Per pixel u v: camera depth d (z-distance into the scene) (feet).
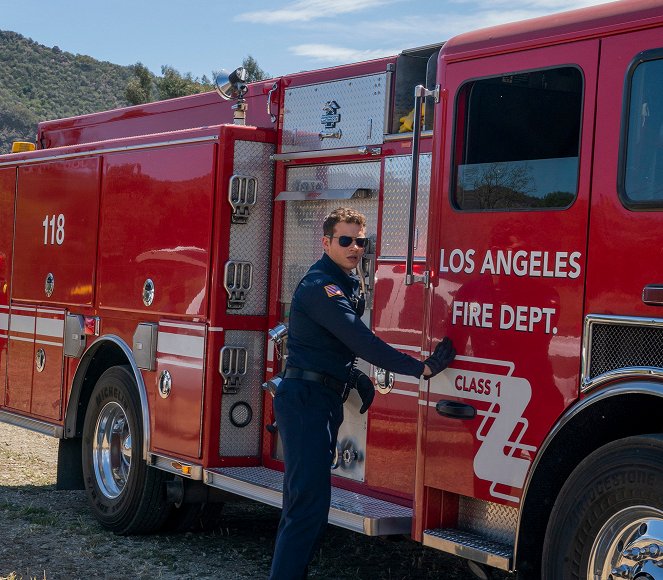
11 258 26.00
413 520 14.66
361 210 17.65
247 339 19.62
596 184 12.49
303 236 19.02
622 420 12.77
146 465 20.98
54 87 273.75
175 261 20.20
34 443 33.27
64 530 21.79
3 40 293.84
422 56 17.29
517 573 13.10
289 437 14.69
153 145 20.93
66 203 23.84
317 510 14.65
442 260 14.46
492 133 13.96
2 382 26.14
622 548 11.97
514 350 13.26
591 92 12.70
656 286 11.63
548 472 12.97
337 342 14.84
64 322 23.63
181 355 19.90
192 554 20.08
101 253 22.49
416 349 15.99
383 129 17.11
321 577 18.33
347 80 18.02
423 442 14.48
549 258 12.95
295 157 19.06
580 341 12.46
